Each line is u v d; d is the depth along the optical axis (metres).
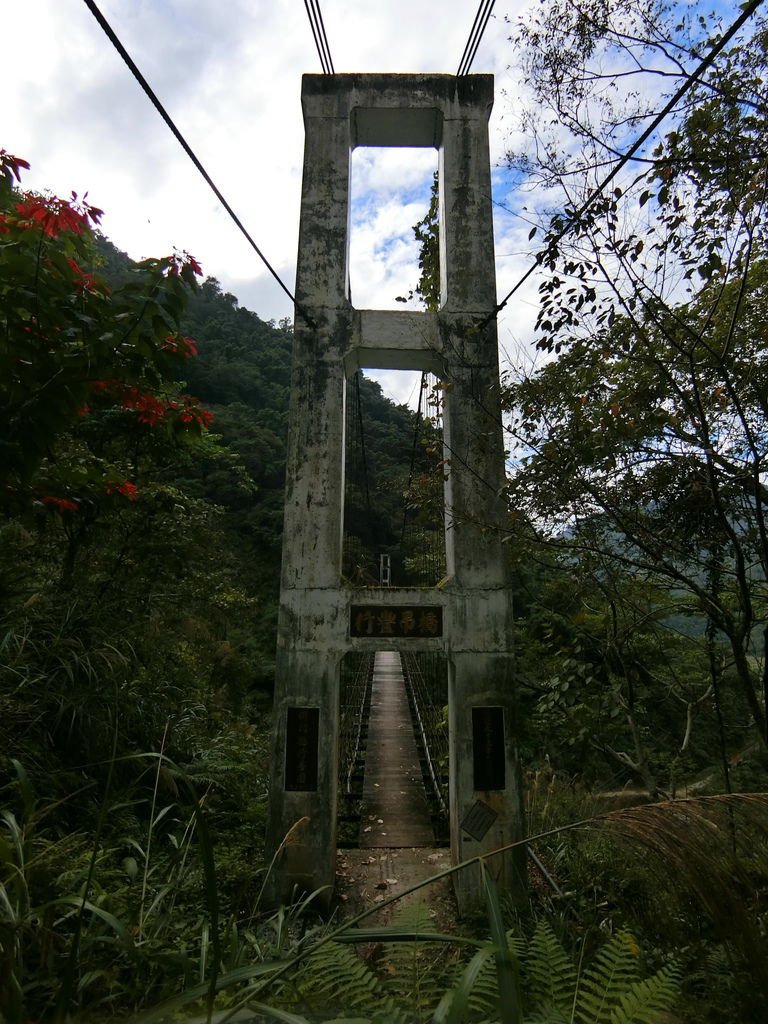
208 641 8.75
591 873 4.57
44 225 3.39
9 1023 1.50
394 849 7.02
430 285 8.80
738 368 4.32
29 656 5.01
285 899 5.55
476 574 6.33
